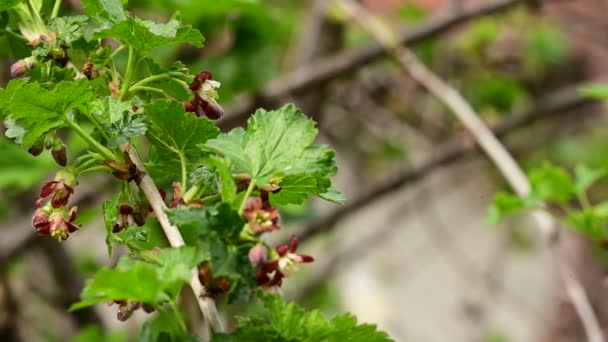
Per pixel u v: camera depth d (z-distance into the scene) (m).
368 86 1.99
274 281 0.61
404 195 2.52
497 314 2.80
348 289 2.42
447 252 3.03
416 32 1.55
